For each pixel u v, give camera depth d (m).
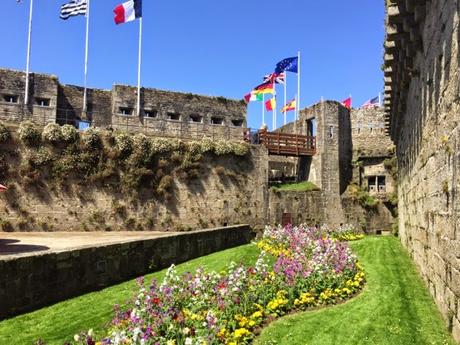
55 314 8.87
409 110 13.87
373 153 34.16
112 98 28.66
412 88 12.56
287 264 10.32
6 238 16.56
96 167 22.41
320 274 9.98
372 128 34.88
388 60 12.60
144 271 13.10
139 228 23.22
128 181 23.17
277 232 17.94
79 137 22.19
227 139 28.75
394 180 33.22
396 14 9.36
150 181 23.88
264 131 31.62
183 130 29.91
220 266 13.82
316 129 33.53
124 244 12.27
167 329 6.47
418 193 11.87
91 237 17.34
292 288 9.24
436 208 8.27
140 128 28.64
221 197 26.39
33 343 7.32
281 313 8.66
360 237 24.44
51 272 9.77
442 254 7.73
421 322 7.90
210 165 26.39
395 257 15.76
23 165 20.66
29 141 20.89
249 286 8.77
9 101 25.59
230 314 7.69
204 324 6.56
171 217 24.36
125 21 28.92
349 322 8.11
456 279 6.58
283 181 34.97
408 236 16.31
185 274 9.52
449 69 6.64
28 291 9.14
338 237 22.50
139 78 29.08
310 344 7.06
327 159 32.59
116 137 23.20
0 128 20.20
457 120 6.17
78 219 21.67
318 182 32.28
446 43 6.80
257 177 28.05
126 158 23.38
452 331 6.97
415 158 12.45
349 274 11.25
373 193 33.03
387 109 19.16
